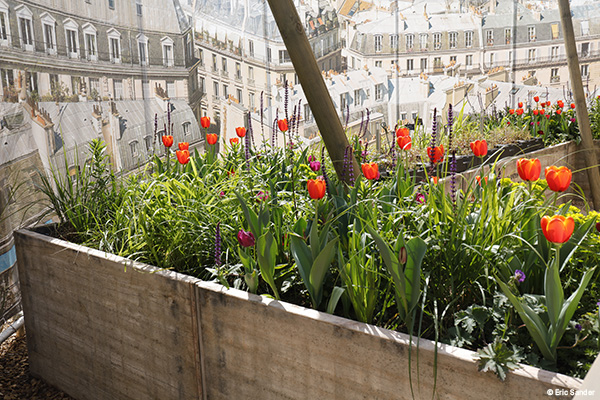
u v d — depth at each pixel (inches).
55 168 126.9
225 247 77.7
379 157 148.6
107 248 84.3
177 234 79.4
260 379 63.7
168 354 73.8
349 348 54.7
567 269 60.6
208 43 197.2
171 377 74.0
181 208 83.1
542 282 60.1
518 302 48.3
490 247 58.0
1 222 109.0
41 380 96.8
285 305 60.6
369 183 81.4
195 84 191.0
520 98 307.0
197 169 110.8
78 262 84.5
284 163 103.0
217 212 81.1
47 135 124.2
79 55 137.4
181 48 184.5
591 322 48.9
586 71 314.7
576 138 226.2
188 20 187.9
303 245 63.5
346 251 68.1
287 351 60.3
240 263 70.6
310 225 73.7
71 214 99.3
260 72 219.1
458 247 59.0
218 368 68.3
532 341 51.7
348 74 242.1
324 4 229.0
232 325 65.4
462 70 282.2
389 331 53.0
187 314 69.9
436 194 69.1
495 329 53.9
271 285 63.2
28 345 97.7
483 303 54.6
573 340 50.0
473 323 52.2
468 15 281.0
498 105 299.3
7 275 112.3
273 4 74.5
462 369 47.3
